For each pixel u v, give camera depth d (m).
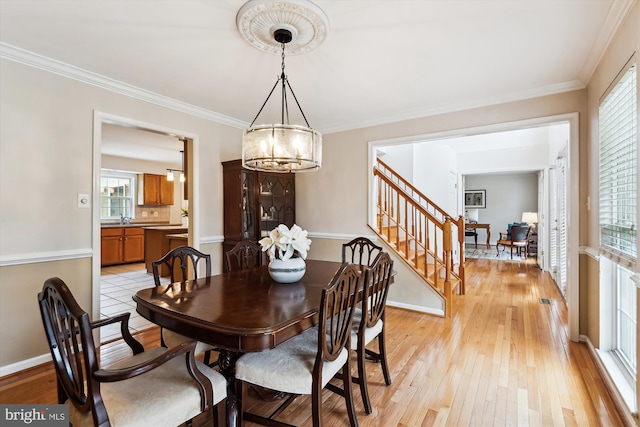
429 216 3.67
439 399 1.97
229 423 1.50
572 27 1.95
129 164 7.03
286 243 2.09
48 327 1.27
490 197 9.66
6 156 2.23
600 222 2.35
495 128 3.15
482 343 2.78
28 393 2.02
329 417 1.81
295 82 2.80
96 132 2.68
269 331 1.30
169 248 5.38
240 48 2.20
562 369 2.32
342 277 1.51
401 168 5.64
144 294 1.83
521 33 2.02
